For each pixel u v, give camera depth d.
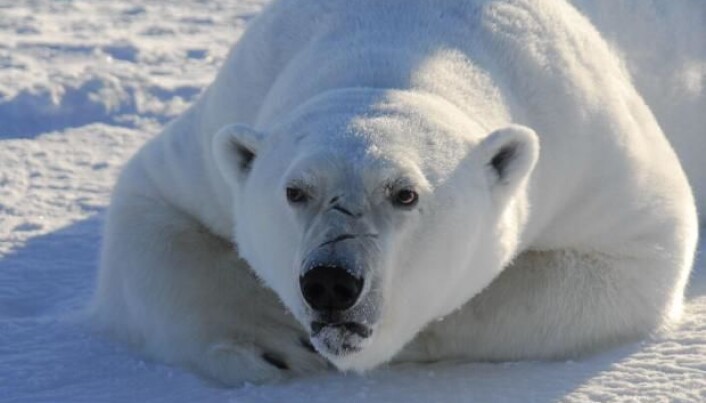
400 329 6.96
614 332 8.10
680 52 10.30
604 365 7.72
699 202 10.65
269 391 7.54
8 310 9.52
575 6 9.47
